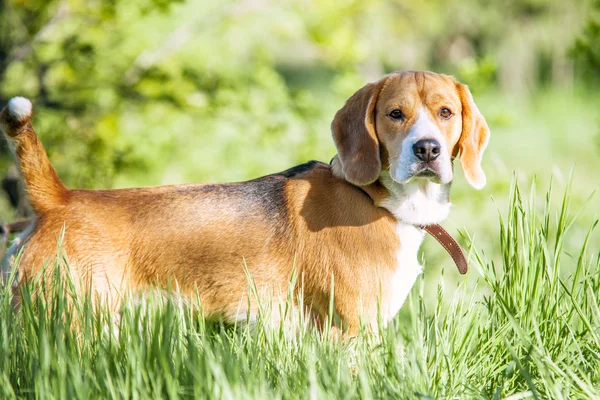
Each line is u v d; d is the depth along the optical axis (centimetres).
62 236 652
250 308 664
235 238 696
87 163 1318
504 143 2689
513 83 3344
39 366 550
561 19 3048
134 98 1364
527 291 663
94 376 539
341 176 703
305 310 697
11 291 660
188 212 700
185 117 1376
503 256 684
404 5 2558
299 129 1429
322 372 557
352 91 1437
